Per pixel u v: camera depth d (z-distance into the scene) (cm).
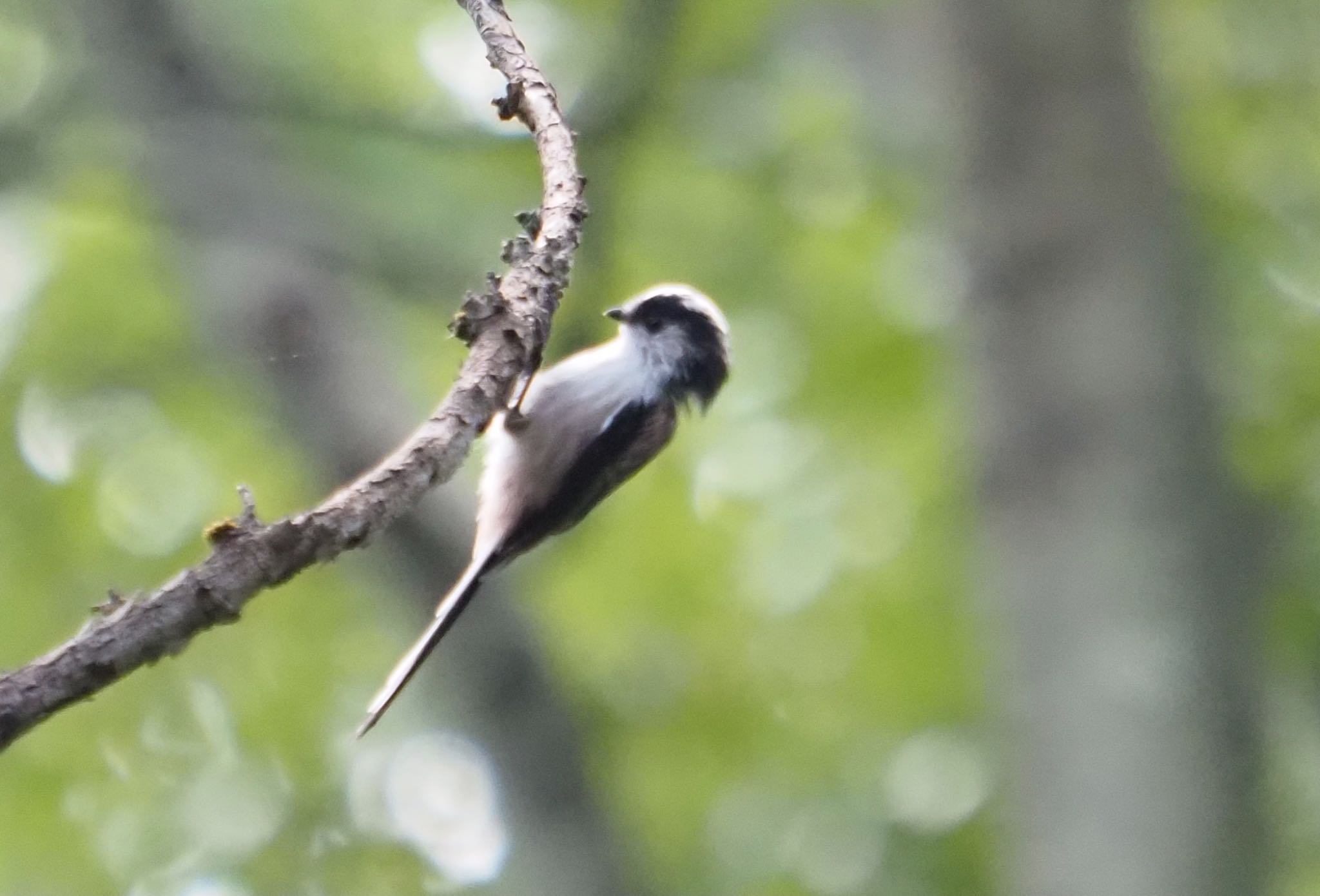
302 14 1460
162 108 1308
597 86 1262
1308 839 1215
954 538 1359
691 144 1480
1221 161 1350
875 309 1434
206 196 1281
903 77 1453
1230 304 1311
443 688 1167
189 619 371
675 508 1499
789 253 1465
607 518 1484
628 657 1499
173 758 1561
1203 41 1415
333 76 1436
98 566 1522
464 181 1423
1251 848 855
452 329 478
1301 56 1395
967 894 1364
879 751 1439
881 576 1437
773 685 1494
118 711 1523
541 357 493
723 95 1480
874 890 1380
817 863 1414
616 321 873
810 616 1477
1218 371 982
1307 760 1231
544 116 552
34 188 1318
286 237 1270
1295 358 1312
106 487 1546
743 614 1498
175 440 1566
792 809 1448
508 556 775
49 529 1512
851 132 1455
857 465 1470
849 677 1466
